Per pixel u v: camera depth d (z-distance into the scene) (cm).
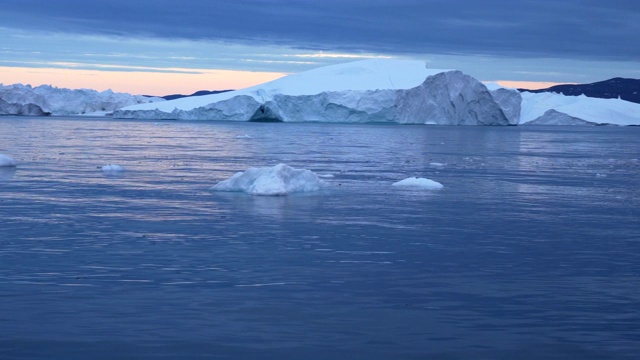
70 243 1261
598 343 803
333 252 1224
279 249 1240
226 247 1247
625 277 1084
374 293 978
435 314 894
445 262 1166
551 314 899
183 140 4884
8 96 10481
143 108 9506
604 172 2938
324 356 755
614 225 1541
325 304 927
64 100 11206
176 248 1233
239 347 775
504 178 2545
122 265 1109
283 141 4856
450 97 8212
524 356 764
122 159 3133
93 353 754
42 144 4169
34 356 744
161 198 1823
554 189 2227
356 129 7088
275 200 1809
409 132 6681
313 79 8712
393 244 1299
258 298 947
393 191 2047
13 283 1000
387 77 8575
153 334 809
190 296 952
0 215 1540
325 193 1964
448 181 2389
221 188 1986
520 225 1526
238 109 8394
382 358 752
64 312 878
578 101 11531
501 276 1080
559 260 1193
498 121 8831
